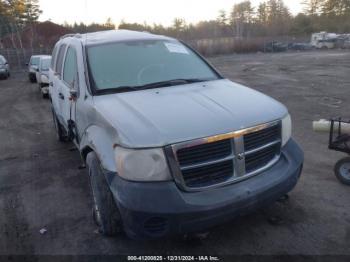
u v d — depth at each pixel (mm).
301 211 4016
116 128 3107
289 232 3633
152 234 2900
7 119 10414
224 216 2965
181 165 2914
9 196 4961
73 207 4516
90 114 3744
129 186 2912
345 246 3383
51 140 7691
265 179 3211
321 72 17891
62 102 5391
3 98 15180
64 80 5344
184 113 3197
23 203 4719
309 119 8078
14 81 23438
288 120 3582
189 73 4453
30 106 12539
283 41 53406
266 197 3178
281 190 3293
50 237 3869
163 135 2906
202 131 2959
